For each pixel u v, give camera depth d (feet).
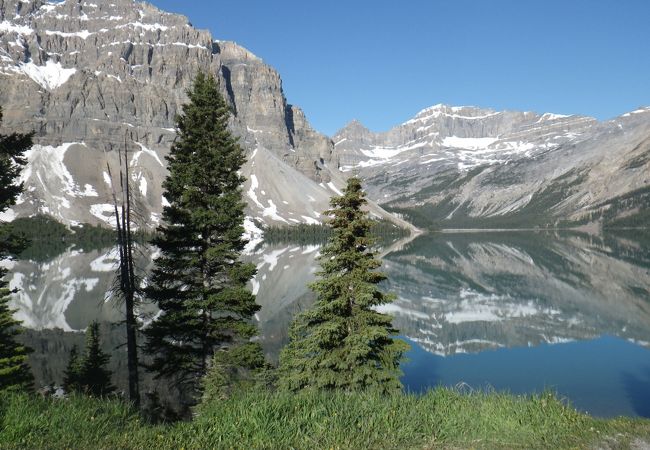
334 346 68.28
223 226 84.79
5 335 87.97
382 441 34.01
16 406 35.78
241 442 32.78
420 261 490.08
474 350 171.12
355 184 70.23
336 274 70.59
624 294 287.28
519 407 40.73
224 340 85.10
